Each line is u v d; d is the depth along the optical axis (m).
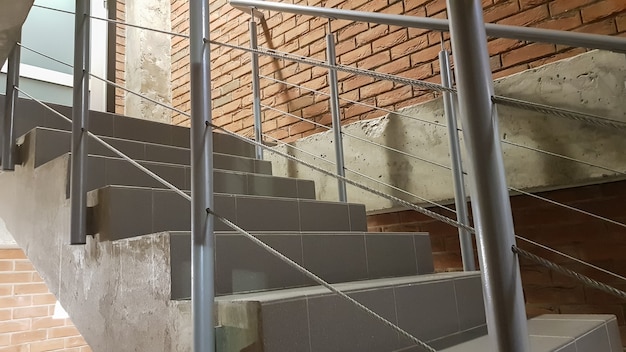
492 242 0.47
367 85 2.36
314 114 2.60
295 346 0.81
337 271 1.28
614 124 0.49
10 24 1.32
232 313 0.81
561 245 1.71
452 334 1.18
